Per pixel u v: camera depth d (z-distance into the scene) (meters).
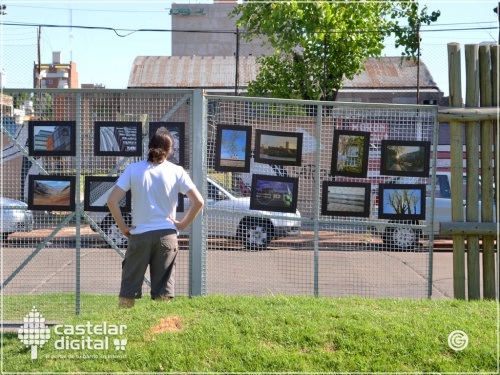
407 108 7.40
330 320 5.63
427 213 7.60
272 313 5.79
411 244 8.02
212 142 7.70
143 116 7.51
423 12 18.62
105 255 11.50
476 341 5.34
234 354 5.08
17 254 11.32
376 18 18.25
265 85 19.28
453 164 7.35
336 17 16.94
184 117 8.09
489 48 7.32
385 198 7.50
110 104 7.57
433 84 26.47
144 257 6.17
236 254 9.14
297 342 5.27
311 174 8.06
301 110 8.06
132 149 7.34
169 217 6.29
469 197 7.38
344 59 18.77
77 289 7.42
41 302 8.08
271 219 8.15
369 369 4.98
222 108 8.76
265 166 7.91
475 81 7.31
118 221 6.21
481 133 7.35
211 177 7.97
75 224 7.76
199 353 5.09
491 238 7.36
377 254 12.38
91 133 7.59
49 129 7.40
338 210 7.51
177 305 6.05
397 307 6.29
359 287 9.56
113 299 8.30
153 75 28.33
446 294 9.36
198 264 7.31
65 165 7.77
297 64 18.84
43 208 7.42
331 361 5.03
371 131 7.75
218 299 6.23
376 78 26.89
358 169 7.52
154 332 5.42
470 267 7.38
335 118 8.16
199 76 28.31
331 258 11.67
